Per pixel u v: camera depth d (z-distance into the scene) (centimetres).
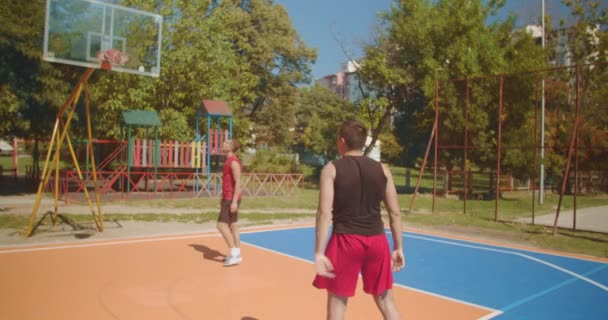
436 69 2094
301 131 5609
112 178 1825
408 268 713
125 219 1124
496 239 1027
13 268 637
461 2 2167
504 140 1964
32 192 1747
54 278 591
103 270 639
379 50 2448
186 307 488
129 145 1639
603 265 773
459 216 1390
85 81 862
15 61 1529
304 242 903
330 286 321
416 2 2286
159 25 947
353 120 342
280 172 3078
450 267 727
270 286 577
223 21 2528
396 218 337
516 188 2322
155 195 1658
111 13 875
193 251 788
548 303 543
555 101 1889
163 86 2148
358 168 323
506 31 2238
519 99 1892
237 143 679
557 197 2191
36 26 1502
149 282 583
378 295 328
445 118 2031
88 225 1017
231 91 2578
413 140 4038
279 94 3700
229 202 671
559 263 780
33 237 870
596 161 1703
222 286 573
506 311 509
